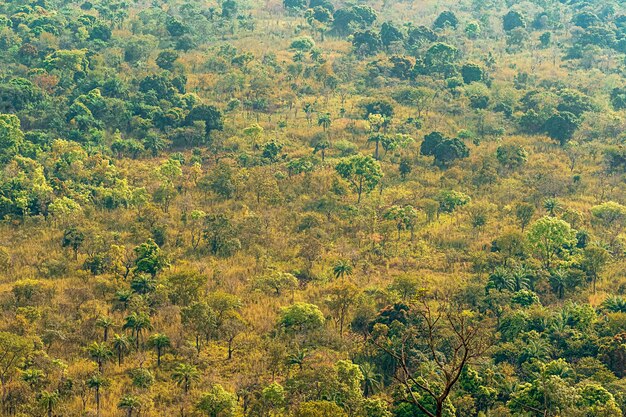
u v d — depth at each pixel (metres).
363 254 148.50
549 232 142.38
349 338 119.31
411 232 155.88
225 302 119.50
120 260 136.25
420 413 94.50
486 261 142.00
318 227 155.38
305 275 140.38
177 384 105.38
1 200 153.75
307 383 99.88
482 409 101.38
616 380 102.00
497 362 112.50
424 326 115.12
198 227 152.12
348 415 94.94
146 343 116.25
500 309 123.88
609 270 142.00
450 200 165.88
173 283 127.19
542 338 115.62
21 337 105.12
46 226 152.38
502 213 164.25
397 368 108.69
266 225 155.12
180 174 171.88
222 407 96.94
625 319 114.75
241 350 115.69
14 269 135.75
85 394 102.56
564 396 93.69
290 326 119.50
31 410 95.88
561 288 134.00
